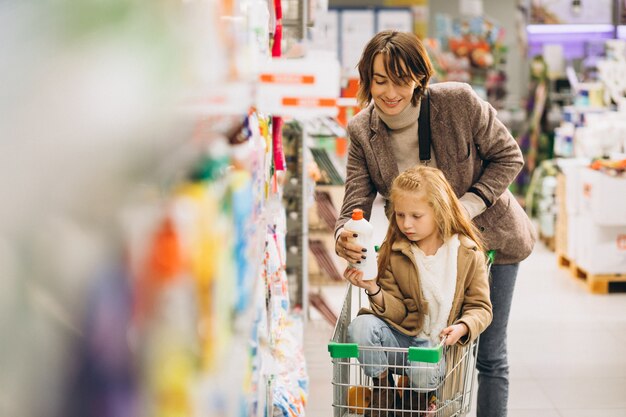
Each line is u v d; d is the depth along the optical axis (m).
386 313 2.47
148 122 0.72
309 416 3.77
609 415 3.88
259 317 1.60
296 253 4.98
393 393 2.33
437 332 2.46
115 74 0.67
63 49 0.63
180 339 0.75
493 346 2.94
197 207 0.80
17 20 0.61
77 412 0.62
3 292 0.58
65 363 0.61
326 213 5.88
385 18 9.95
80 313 0.62
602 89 8.24
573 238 6.56
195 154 0.88
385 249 2.57
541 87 9.84
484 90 10.06
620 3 10.30
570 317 5.55
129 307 0.67
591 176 6.10
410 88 2.58
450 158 2.76
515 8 11.11
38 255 0.60
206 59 0.94
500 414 2.97
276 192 2.85
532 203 8.92
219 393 0.91
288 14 4.39
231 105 1.18
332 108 1.62
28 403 0.59
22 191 0.59
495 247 2.85
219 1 1.05
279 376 2.90
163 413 0.72
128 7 0.69
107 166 0.65
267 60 1.67
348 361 2.36
